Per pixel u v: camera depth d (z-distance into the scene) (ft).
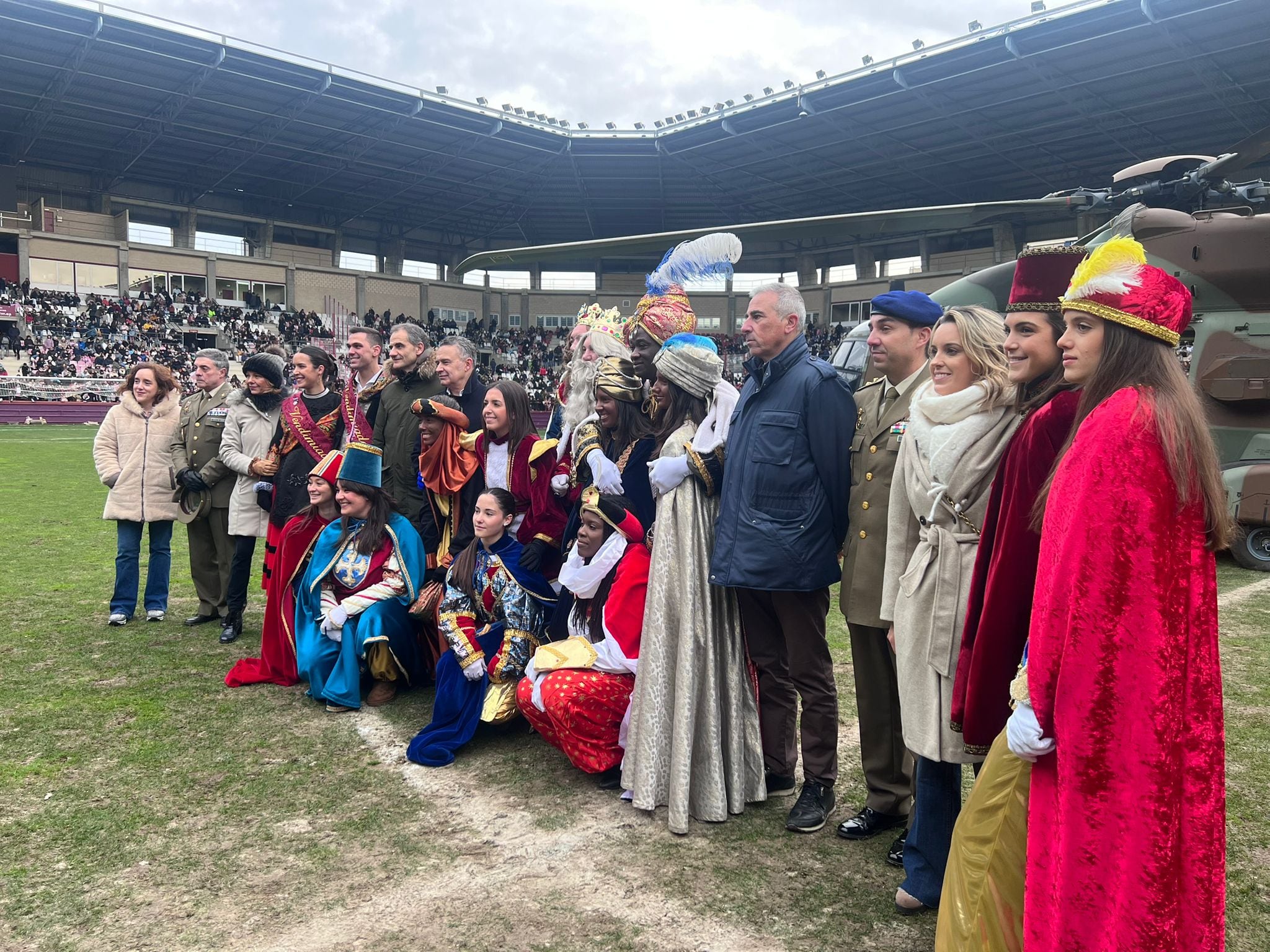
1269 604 21.20
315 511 15.24
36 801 10.54
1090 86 99.66
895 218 22.24
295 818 10.22
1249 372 25.53
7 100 115.75
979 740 6.97
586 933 8.00
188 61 108.06
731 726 10.52
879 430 9.61
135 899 8.50
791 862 9.35
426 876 8.96
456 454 14.44
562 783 11.27
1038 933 5.72
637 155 138.51
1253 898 8.66
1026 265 7.19
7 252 127.34
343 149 136.56
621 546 11.44
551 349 167.22
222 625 18.48
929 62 100.27
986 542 7.18
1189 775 5.47
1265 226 24.81
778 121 120.57
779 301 9.96
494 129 132.16
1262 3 80.84
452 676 12.53
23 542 28.35
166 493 18.58
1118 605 5.38
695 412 11.00
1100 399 5.84
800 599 10.01
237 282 146.82
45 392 107.76
